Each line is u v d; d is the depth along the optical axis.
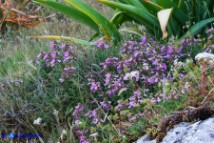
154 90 3.08
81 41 4.04
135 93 2.90
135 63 3.28
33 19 5.86
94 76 3.41
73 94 3.35
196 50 3.48
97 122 2.95
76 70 3.50
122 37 4.17
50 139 3.12
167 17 3.58
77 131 2.93
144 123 2.64
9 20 5.59
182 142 2.20
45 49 4.38
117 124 2.84
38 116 3.32
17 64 4.06
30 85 3.56
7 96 3.48
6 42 5.09
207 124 2.23
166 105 2.63
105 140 2.75
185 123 2.35
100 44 3.72
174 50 3.37
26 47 4.57
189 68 2.81
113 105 3.16
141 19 4.16
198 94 2.53
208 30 3.78
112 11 5.70
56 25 5.50
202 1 4.20
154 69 3.21
